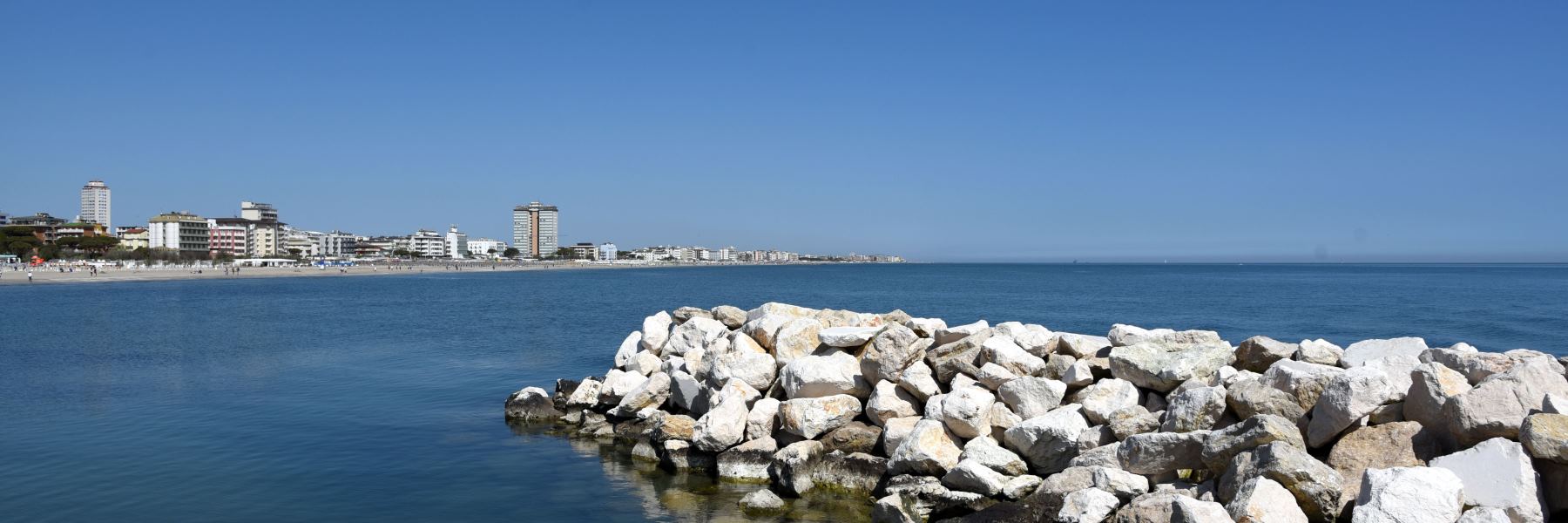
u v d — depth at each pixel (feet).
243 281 429.79
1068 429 42.24
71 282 382.42
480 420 66.23
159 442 57.47
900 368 52.06
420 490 47.42
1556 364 36.24
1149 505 33.04
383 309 210.18
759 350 62.80
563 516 43.09
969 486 41.75
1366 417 36.14
